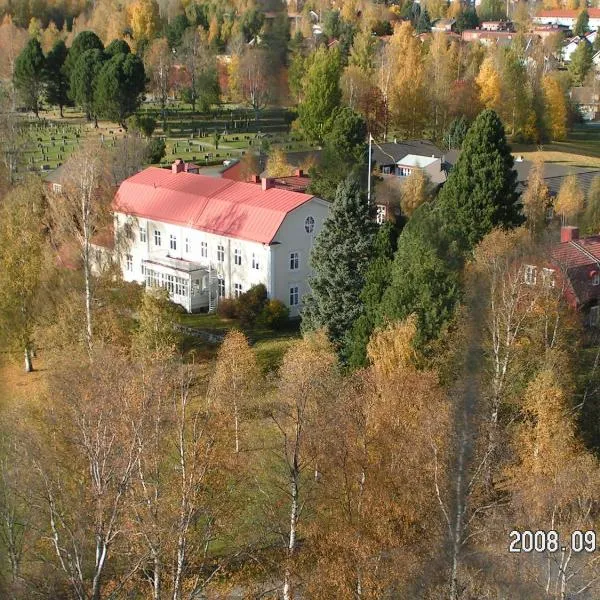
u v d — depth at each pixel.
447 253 38.25
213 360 43.84
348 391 27.55
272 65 81.88
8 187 61.72
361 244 44.12
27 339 40.06
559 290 35.19
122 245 48.28
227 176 75.56
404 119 101.62
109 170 64.25
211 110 100.38
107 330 40.62
